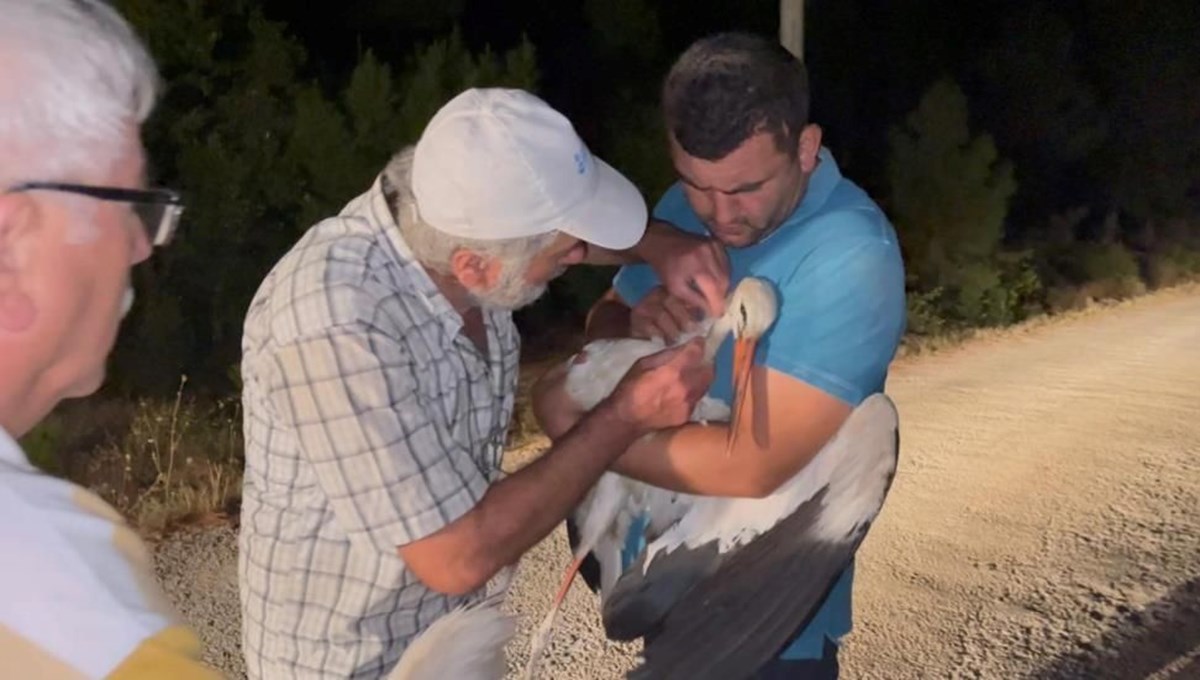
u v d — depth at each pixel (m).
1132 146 17.55
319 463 1.99
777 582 2.30
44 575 1.15
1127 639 4.60
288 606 2.13
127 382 7.27
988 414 7.79
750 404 2.29
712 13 13.52
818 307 2.29
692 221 2.74
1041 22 16.12
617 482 2.59
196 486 6.00
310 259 2.04
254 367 2.08
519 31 13.01
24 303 1.26
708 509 2.42
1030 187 16.44
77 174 1.27
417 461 1.98
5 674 1.11
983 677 4.33
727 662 2.33
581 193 2.08
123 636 1.15
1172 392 8.34
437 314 2.11
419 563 2.01
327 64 11.22
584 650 4.47
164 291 7.56
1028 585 5.05
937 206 11.72
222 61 8.42
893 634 4.63
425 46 11.75
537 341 9.79
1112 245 14.75
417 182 2.04
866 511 2.24
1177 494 6.13
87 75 1.27
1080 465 6.62
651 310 2.52
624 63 12.04
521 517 2.04
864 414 2.23
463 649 1.69
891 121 15.40
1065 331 11.26
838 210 2.37
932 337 10.73
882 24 15.53
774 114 2.21
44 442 5.65
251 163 8.05
